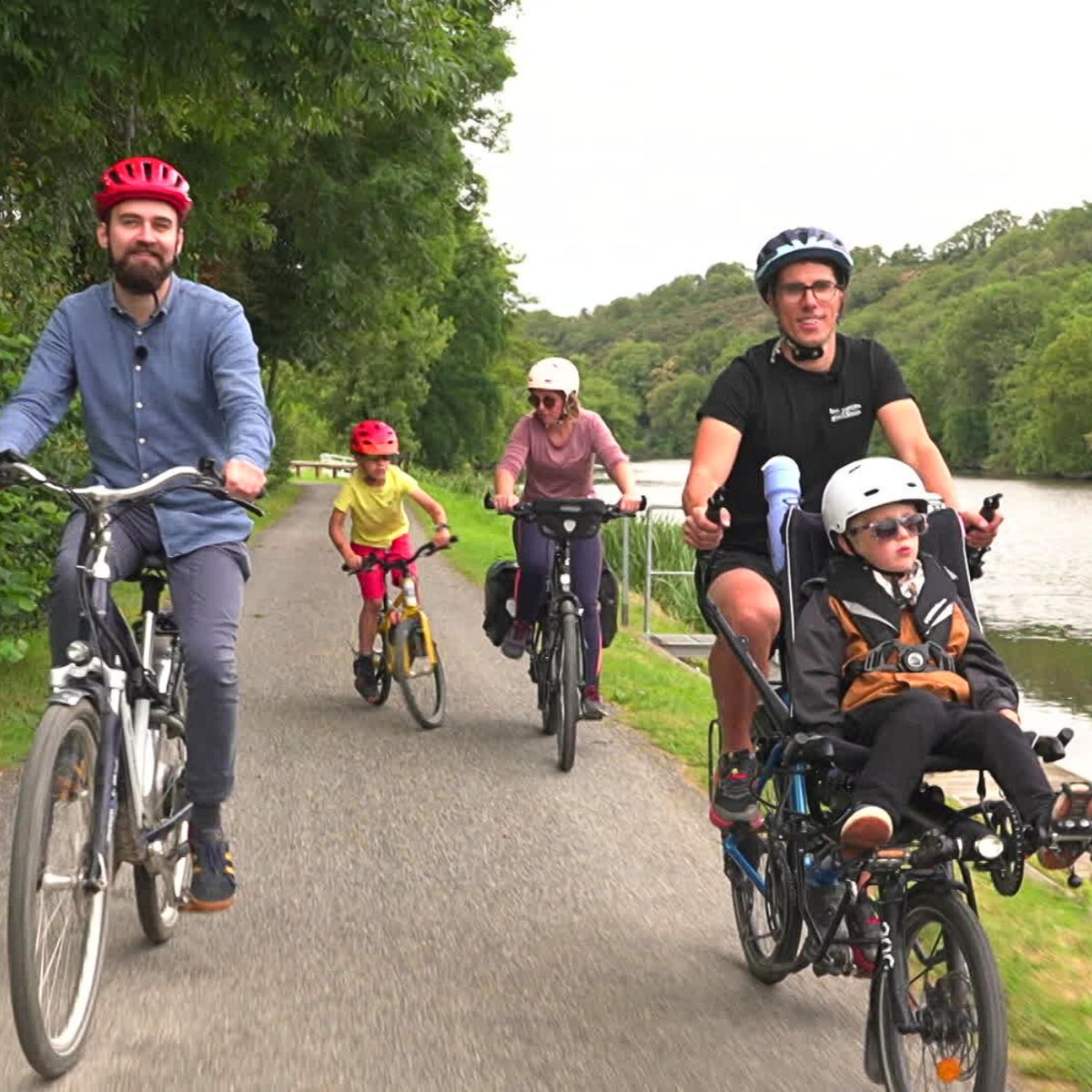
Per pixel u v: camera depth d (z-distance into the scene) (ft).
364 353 115.34
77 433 35.42
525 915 18.19
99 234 15.47
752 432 16.52
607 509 27.40
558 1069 13.69
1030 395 374.22
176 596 15.62
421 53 37.37
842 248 16.19
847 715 13.25
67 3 32.60
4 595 28.76
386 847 20.97
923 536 14.11
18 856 12.34
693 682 37.63
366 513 30.99
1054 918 18.56
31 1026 12.48
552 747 28.07
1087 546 152.15
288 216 80.89
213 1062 13.60
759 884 15.62
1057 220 601.21
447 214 86.84
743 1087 13.41
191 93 41.75
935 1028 12.18
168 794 15.84
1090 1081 13.44
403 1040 14.26
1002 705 12.78
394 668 29.27
